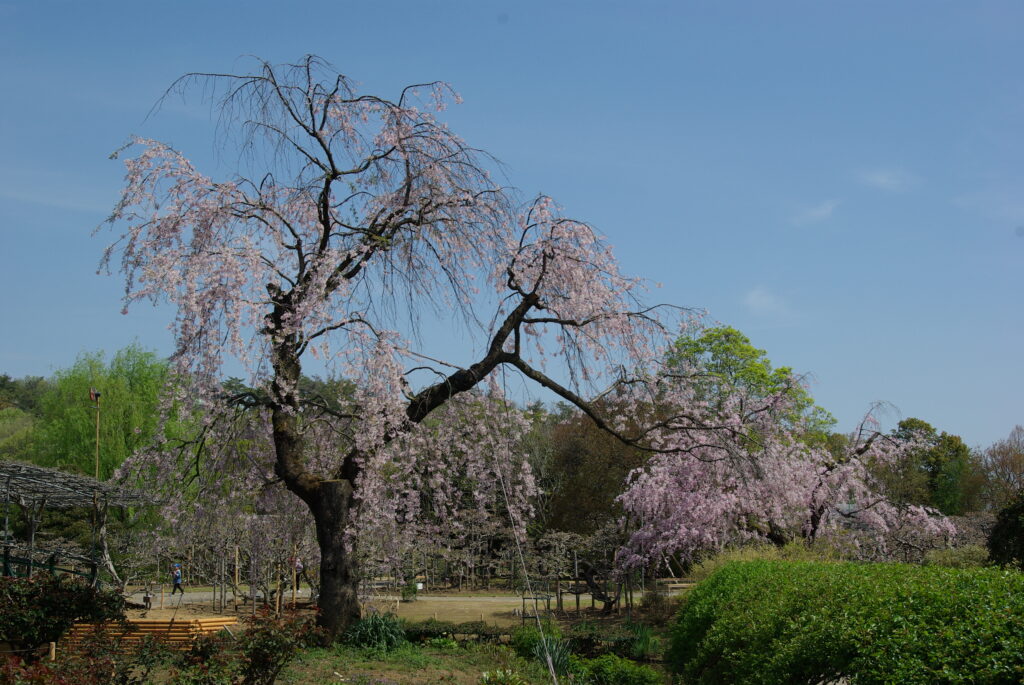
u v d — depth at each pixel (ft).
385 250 42.39
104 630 32.01
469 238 43.24
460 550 93.15
